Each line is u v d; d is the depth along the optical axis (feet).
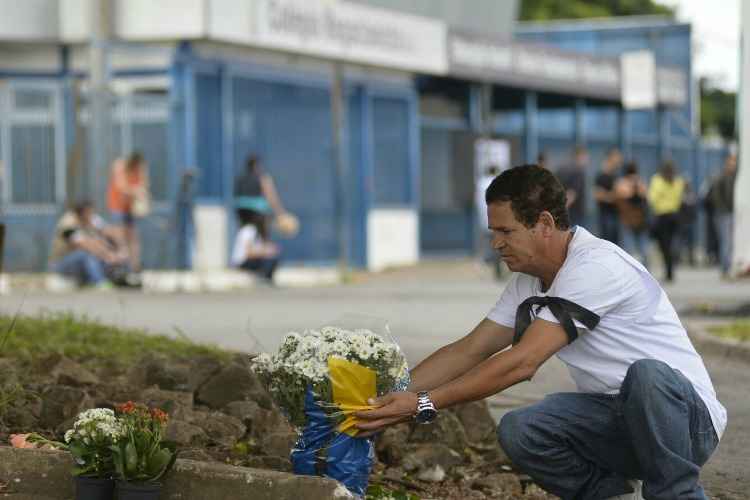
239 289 68.23
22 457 18.11
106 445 17.20
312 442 17.15
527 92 109.29
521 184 16.75
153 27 75.31
